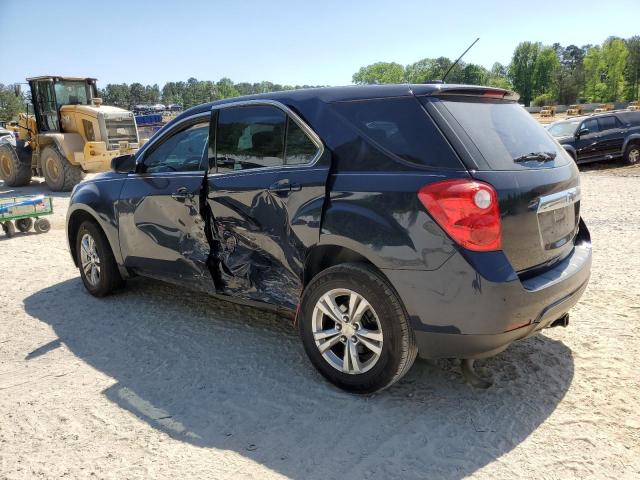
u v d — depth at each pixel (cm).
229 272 389
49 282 590
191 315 468
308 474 257
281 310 365
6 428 305
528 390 323
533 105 11356
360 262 315
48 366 381
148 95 17500
